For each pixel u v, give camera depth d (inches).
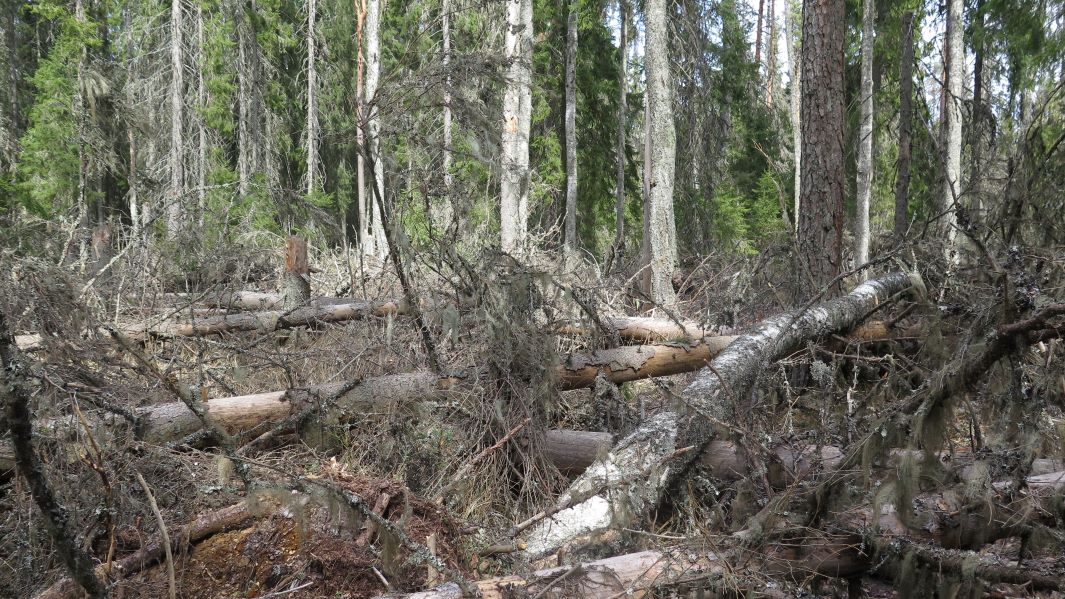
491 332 136.6
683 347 163.8
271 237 287.4
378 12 617.0
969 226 130.5
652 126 400.8
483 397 138.1
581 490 111.8
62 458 98.7
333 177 925.8
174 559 89.4
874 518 90.5
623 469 114.3
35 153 610.9
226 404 130.9
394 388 136.8
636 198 794.2
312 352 167.9
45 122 619.2
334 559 88.2
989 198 141.3
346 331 179.0
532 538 105.1
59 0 673.6
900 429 97.0
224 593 86.9
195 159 735.1
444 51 147.0
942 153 164.1
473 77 146.5
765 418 152.6
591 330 171.9
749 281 229.1
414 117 142.9
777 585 87.1
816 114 236.2
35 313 129.8
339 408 134.7
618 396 151.0
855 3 596.1
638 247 746.2
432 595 80.2
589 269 240.5
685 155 605.3
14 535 91.2
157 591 86.1
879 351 191.2
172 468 111.5
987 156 154.9
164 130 741.9
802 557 94.7
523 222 289.3
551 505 122.8
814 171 235.5
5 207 462.9
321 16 883.4
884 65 593.6
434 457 127.4
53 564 91.0
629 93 782.5
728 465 124.9
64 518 73.8
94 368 143.5
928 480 97.0
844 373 187.8
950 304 135.3
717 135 676.1
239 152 847.7
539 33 673.0
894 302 192.1
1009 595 91.8
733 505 109.5
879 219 608.7
